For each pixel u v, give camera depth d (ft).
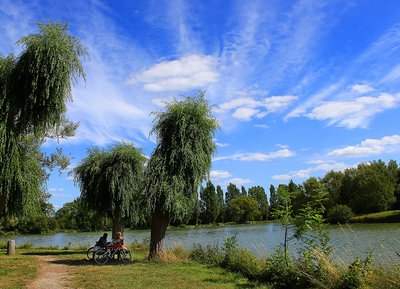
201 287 37.78
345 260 37.63
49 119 47.39
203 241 113.29
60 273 47.34
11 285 38.75
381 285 30.94
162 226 61.93
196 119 62.13
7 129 46.01
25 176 53.16
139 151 83.15
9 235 222.28
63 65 45.73
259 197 367.66
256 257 48.65
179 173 60.23
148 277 43.62
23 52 46.29
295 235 40.09
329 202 176.04
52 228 247.70
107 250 59.77
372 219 188.75
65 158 112.16
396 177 254.06
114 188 78.43
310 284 36.19
